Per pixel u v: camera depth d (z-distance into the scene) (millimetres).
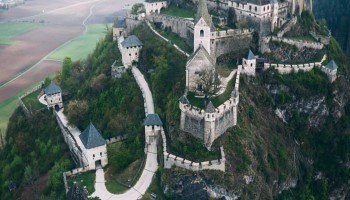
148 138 182125
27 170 198125
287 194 184625
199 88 181125
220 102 174000
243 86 195000
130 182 166750
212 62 180625
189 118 169000
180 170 159750
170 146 171875
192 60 179250
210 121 162375
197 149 165375
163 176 161125
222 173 159375
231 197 157750
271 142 189000
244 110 186125
